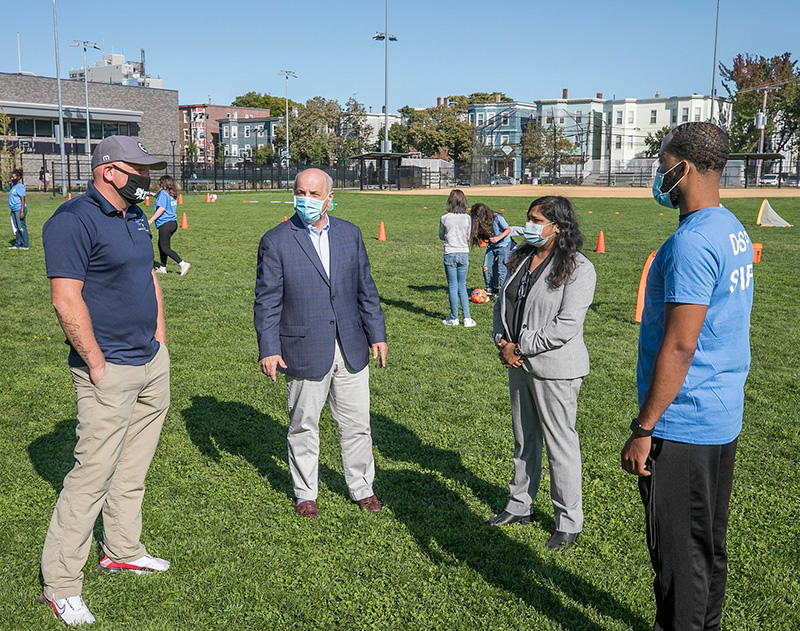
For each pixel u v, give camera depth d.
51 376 6.67
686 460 2.49
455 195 8.84
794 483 4.65
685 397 2.46
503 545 3.90
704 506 2.53
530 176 74.62
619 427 5.58
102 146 3.12
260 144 114.94
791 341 8.31
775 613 3.31
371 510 4.25
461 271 8.93
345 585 3.50
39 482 4.51
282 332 4.04
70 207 3.06
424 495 4.48
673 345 2.35
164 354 3.52
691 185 2.47
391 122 119.25
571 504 3.85
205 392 6.31
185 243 17.34
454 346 8.06
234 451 5.07
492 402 6.17
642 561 3.76
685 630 2.59
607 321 9.39
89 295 3.13
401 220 25.20
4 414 5.67
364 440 4.25
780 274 12.99
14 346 7.72
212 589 3.44
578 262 3.67
